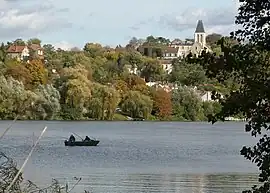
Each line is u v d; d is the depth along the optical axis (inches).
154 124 7755.9
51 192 691.4
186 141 5994.1
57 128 6161.4
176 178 2881.4
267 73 797.9
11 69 6294.3
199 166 3503.9
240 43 802.2
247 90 793.6
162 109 7549.2
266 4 787.4
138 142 5634.8
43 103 6013.8
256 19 794.2
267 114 785.6
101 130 6619.1
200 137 6692.9
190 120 7568.9
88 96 6427.2
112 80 7440.9
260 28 794.2
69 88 6338.6
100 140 5580.7
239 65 796.6
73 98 6348.4
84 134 5954.7
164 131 7391.7
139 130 7209.6
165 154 4411.9
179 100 7603.4
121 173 3053.6
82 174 2920.8
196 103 7524.6
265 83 788.6
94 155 4094.5
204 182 2736.2
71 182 2524.6
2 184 602.9
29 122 6190.9
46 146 4584.2
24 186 648.4
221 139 6392.7
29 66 6505.9
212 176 2955.2
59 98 6171.3
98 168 3267.7
